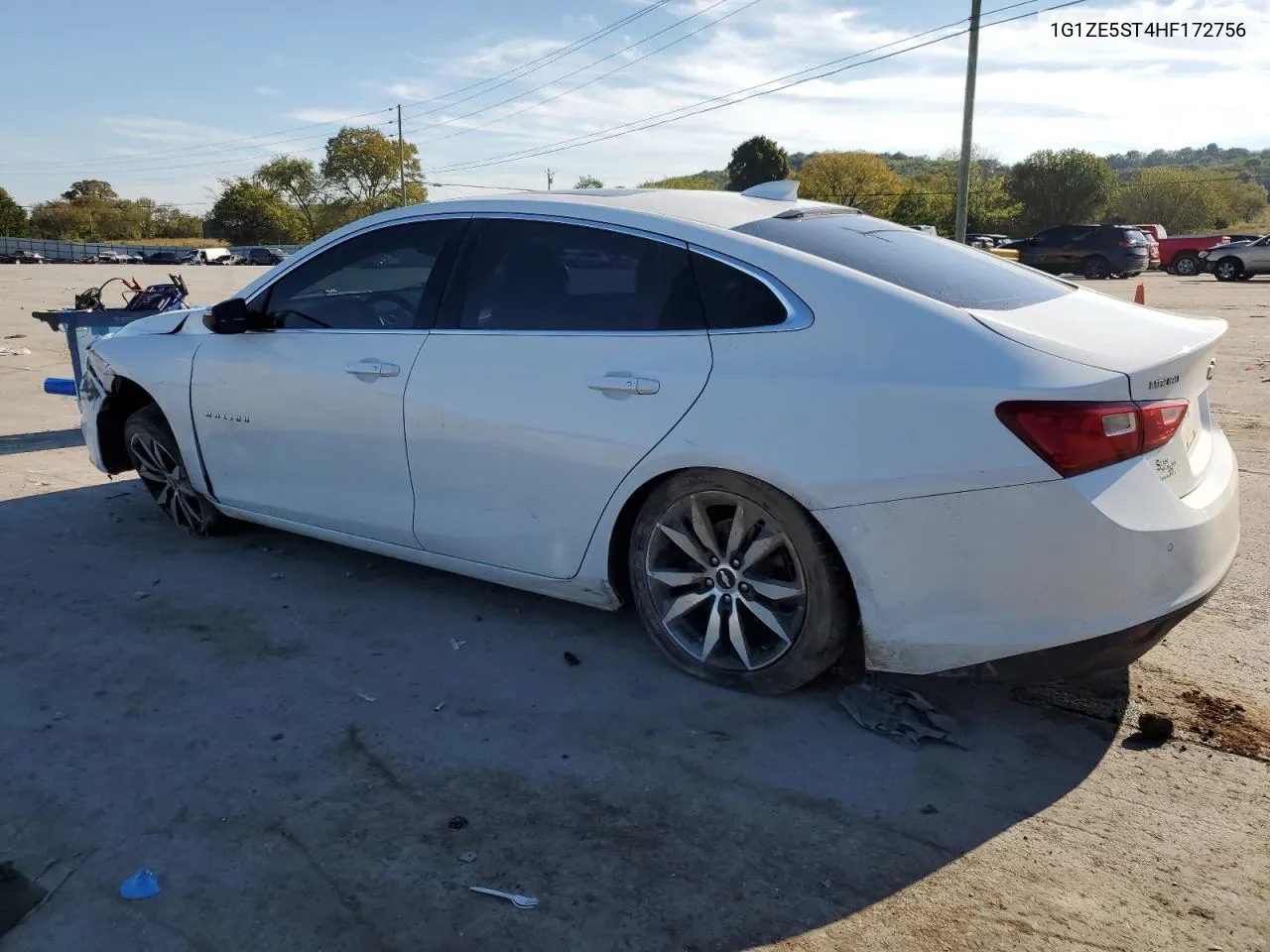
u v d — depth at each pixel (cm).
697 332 300
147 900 226
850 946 212
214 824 254
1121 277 3181
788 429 278
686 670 329
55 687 328
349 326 384
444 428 346
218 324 394
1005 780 272
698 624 328
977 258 343
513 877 234
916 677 328
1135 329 288
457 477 348
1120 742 291
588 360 315
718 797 265
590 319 321
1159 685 323
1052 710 309
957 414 258
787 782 271
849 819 256
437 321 355
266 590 411
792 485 277
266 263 7019
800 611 294
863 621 278
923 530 264
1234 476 300
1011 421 253
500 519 343
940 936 215
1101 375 254
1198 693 318
